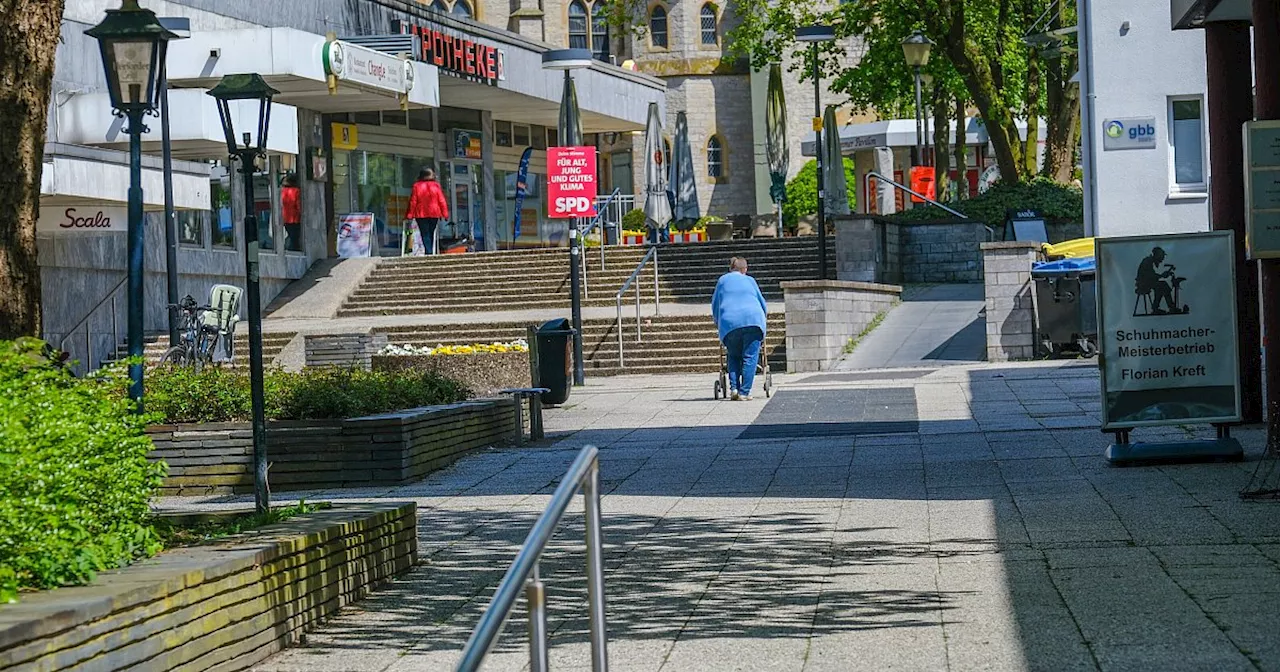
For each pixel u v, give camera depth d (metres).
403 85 37.97
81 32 31.52
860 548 10.84
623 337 31.02
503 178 55.31
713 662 7.71
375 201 46.69
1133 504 11.91
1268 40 14.75
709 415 21.67
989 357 27.97
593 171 28.00
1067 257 29.48
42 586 6.90
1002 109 41.97
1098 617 8.09
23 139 9.39
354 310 37.75
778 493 13.94
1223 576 8.94
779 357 29.91
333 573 9.45
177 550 8.45
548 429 20.92
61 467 7.35
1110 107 31.52
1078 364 25.64
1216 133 16.83
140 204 15.54
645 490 14.64
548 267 37.91
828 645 7.92
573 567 10.80
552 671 7.71
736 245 38.12
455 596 9.98
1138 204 31.55
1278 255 14.20
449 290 37.84
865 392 23.22
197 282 35.28
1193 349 14.16
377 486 15.95
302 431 16.02
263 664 8.20
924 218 38.75
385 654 8.37
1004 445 16.33
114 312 31.42
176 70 32.81
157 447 16.08
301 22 40.38
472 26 45.16
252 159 12.41
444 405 18.47
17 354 7.77
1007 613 8.38
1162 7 31.17
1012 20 45.69
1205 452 14.05
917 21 43.69
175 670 7.22
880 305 32.81
